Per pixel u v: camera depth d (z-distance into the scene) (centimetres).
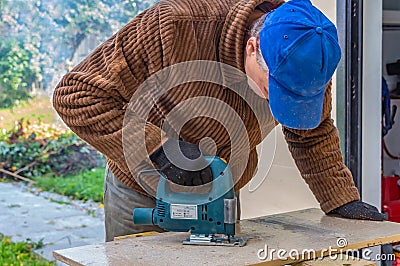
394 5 228
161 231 157
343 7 174
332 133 149
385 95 235
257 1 129
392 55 243
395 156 244
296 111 112
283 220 145
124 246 123
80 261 113
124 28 135
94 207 311
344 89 176
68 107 134
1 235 288
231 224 121
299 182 188
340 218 146
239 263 109
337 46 112
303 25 110
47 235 289
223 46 129
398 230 133
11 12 280
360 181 179
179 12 130
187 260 111
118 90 130
